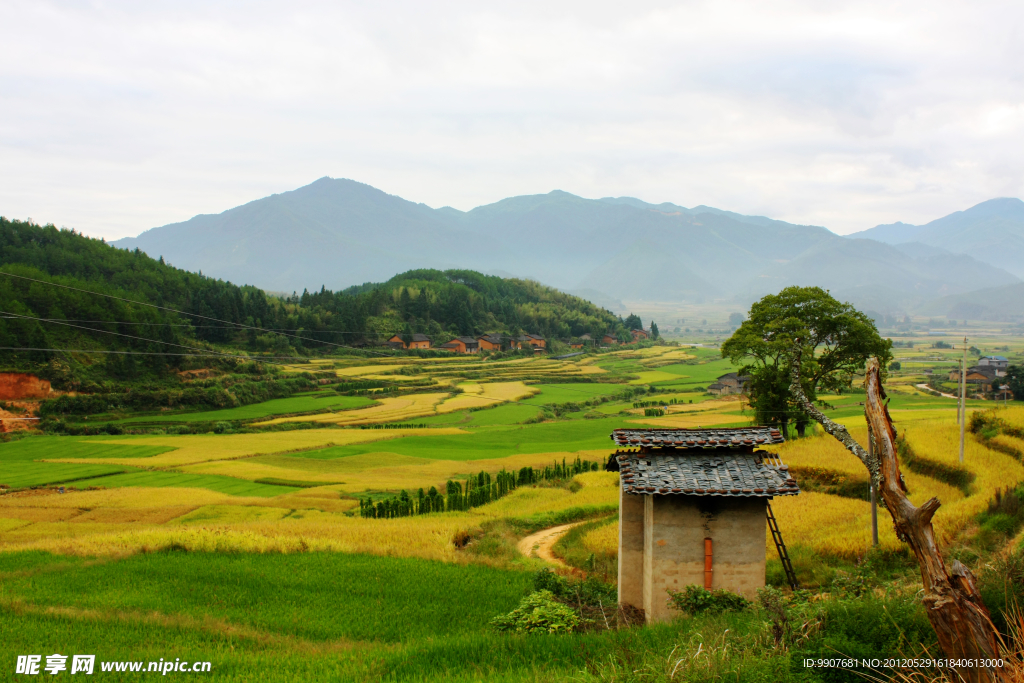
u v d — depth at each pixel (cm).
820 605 1325
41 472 6341
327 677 1403
